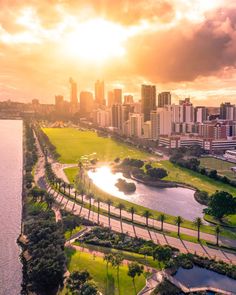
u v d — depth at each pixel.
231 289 165.25
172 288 163.50
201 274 178.25
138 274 170.25
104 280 171.12
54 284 171.62
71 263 188.62
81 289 156.50
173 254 198.25
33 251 195.38
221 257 199.75
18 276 189.75
